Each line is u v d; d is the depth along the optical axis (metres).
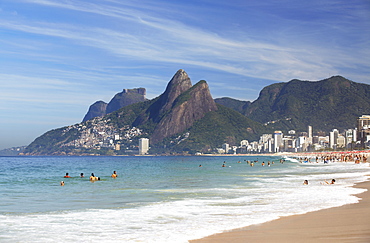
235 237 13.53
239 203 23.09
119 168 95.44
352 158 139.50
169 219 17.86
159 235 14.41
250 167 95.44
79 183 43.41
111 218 18.41
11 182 46.06
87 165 122.88
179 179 48.50
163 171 75.56
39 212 20.61
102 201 25.48
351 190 29.16
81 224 16.95
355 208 19.52
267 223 16.06
